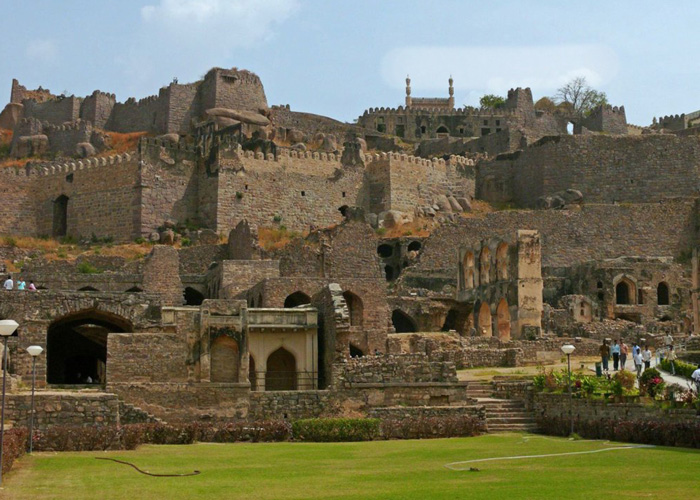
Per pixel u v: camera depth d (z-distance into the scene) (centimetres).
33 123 12744
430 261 9225
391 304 7562
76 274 7750
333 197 10156
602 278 8781
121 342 4509
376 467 2950
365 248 8338
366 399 4409
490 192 11488
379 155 10550
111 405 3862
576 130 14725
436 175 10962
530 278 6856
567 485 2486
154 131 12706
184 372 4541
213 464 3031
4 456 2777
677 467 2848
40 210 9844
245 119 12400
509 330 7006
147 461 3091
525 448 3497
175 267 7938
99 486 2525
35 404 3803
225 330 4659
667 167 11175
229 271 7400
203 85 12681
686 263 10031
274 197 9731
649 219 10144
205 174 9531
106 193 9438
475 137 13950
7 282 6122
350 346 6419
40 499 2314
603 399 4084
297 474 2772
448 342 6303
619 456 3170
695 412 3716
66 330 5694
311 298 6594
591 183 11162
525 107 14850
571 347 4138
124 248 8775
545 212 9962
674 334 7194
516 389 4672
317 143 12625
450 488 2450
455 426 4084
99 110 13138
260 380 5269
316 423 3928
